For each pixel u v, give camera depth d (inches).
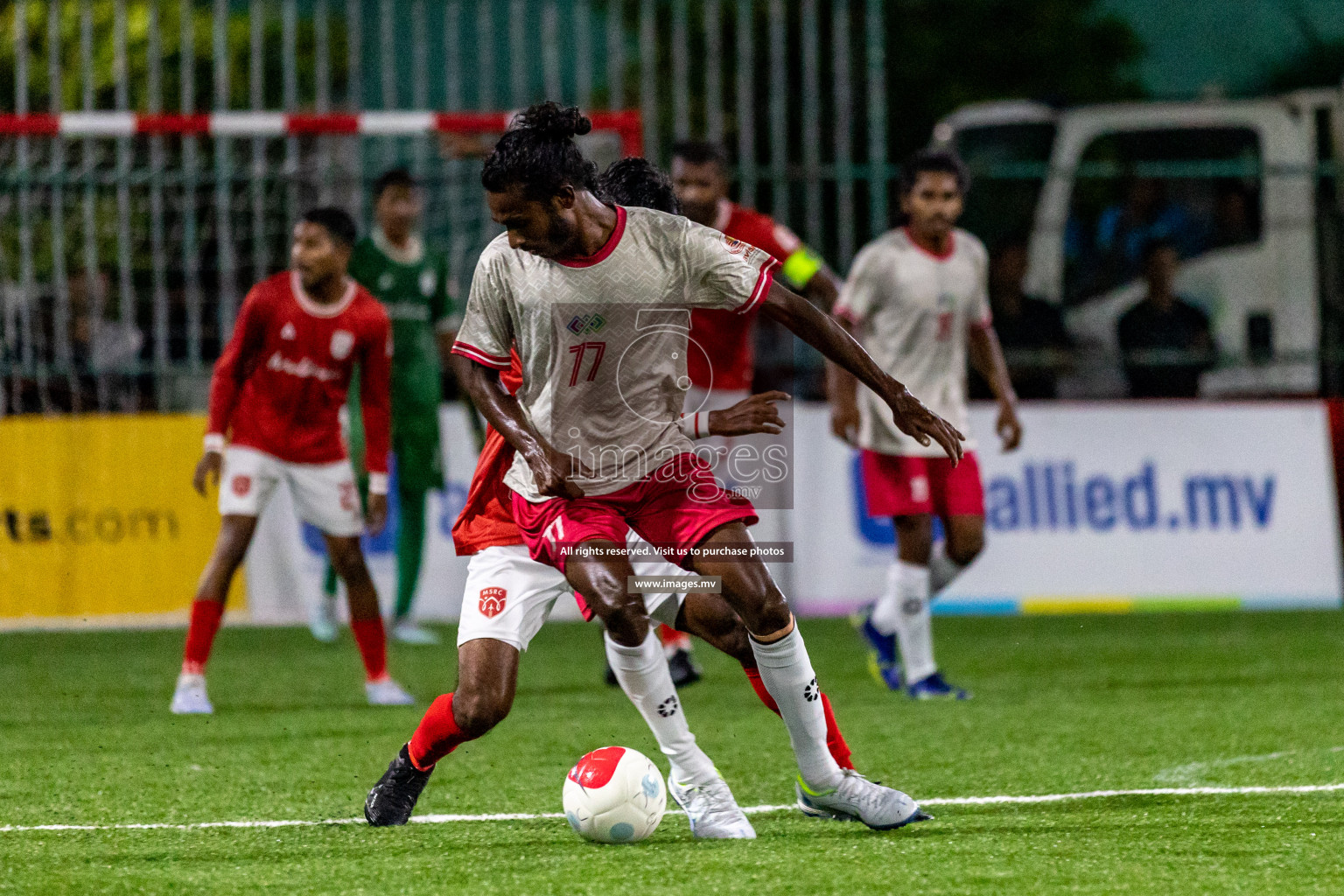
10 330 1241.4
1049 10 1903.3
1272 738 735.1
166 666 1028.5
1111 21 1943.9
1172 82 1946.4
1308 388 1425.9
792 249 965.8
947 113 1866.4
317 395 844.6
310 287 834.8
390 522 1244.5
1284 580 1293.1
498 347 519.2
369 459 874.1
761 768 674.8
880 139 1278.3
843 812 538.3
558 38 1309.1
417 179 1251.2
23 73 1248.2
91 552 1221.7
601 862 492.1
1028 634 1181.1
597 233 498.6
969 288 884.0
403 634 1143.0
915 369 876.6
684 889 454.3
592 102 1481.3
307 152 1293.1
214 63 1318.9
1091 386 1428.4
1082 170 1318.9
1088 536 1285.7
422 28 1259.8
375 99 1373.0
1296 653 1059.9
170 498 1232.2
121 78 1252.5
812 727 525.3
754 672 542.0
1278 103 1558.8
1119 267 1505.9
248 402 851.4
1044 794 608.1
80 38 1323.8
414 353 1092.5
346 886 466.9
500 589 535.8
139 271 1269.7
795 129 1521.9
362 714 834.2
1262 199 1476.4
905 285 869.2
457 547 553.3
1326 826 537.6
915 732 768.3
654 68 1486.2
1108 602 1282.0
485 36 1258.6
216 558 845.2
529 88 1385.3
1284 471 1302.9
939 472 880.3
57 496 1219.2
